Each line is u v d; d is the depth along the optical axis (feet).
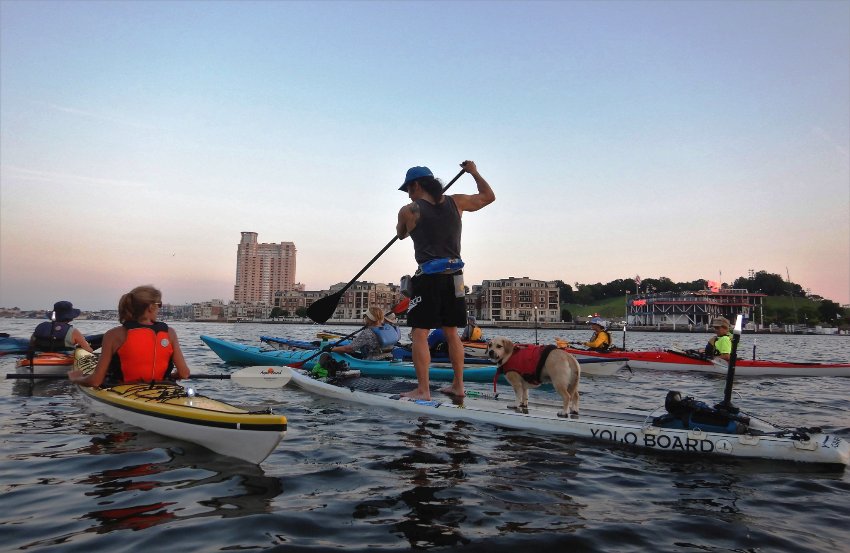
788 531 10.40
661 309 492.54
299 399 25.17
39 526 9.82
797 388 36.32
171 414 15.69
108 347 17.53
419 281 21.33
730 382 16.90
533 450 16.06
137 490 11.85
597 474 13.87
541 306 503.61
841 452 14.89
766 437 15.56
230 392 27.40
